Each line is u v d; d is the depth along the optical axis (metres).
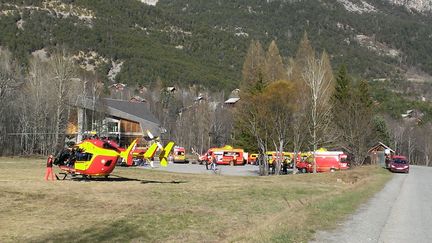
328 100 52.53
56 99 56.50
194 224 14.42
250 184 28.17
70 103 57.53
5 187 21.58
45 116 56.91
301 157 51.47
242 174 44.72
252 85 53.47
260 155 47.19
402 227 12.88
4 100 57.25
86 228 13.50
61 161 27.11
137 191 22.11
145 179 29.81
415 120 114.94
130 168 41.41
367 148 58.31
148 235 12.75
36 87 57.66
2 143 56.84
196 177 33.91
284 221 12.81
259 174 44.78
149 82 143.88
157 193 21.72
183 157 65.62
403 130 100.50
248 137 49.78
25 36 137.12
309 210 15.21
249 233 11.27
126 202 18.52
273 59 58.22
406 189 26.30
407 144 99.88
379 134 72.38
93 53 153.38
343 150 59.06
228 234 12.87
